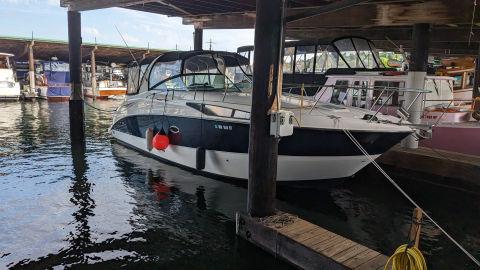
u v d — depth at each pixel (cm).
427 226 596
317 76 1173
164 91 866
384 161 873
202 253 484
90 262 461
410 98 866
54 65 3284
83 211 614
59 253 479
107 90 3247
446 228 589
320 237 447
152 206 640
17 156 988
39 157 977
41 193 696
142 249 494
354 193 736
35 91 2959
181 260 468
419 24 865
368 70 1063
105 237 524
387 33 1334
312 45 1209
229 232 542
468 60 1470
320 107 706
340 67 1132
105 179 786
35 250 486
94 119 1816
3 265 449
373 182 815
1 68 2745
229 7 1140
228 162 719
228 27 1342
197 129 757
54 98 2894
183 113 779
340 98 1026
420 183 809
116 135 1130
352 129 611
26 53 3094
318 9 467
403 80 903
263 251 480
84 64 3684
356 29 1365
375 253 413
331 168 664
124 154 1000
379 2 871
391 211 652
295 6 959
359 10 952
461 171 755
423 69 869
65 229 546
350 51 1127
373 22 932
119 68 3688
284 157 642
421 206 678
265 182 494
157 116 862
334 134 615
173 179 779
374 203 686
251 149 493
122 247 498
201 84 845
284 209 643
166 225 565
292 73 1259
